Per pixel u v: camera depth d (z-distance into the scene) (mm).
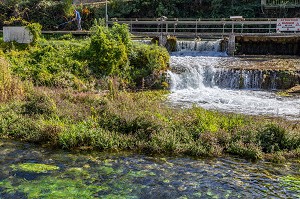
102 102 12609
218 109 13445
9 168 8156
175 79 17547
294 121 11711
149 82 17375
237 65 19141
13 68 16406
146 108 12141
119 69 17578
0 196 6840
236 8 30453
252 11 30297
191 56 22594
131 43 19156
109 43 17672
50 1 31094
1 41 22000
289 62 19828
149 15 31734
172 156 9109
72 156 9016
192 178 7805
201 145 9414
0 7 30375
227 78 17844
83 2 33688
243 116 11680
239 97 15508
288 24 23609
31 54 18469
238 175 7996
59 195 6926
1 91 13164
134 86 17031
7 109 11906
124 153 9281
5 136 10406
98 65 17438
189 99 15281
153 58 18062
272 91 16719
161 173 8031
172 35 25172
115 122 10625
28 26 21125
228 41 23281
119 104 12398
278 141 9648
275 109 13430
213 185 7484
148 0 31500
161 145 9414
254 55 23391
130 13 32000
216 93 16516
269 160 8891
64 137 9695
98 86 16219
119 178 7734
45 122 10773
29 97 12734
